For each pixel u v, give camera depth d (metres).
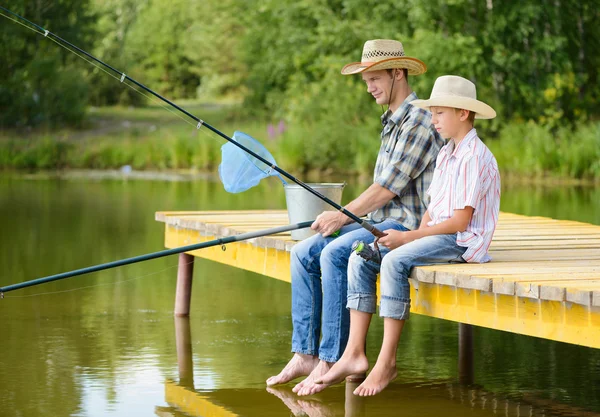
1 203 15.93
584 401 5.48
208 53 44.62
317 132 23.34
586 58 27.14
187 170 24.50
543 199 16.48
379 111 24.02
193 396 5.55
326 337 5.46
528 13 25.22
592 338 4.45
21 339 7.00
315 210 5.98
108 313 8.00
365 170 22.61
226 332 7.30
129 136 26.56
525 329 4.75
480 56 25.06
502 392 5.69
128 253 10.81
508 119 24.97
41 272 9.62
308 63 30.23
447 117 5.25
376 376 5.18
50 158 24.42
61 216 14.18
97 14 32.22
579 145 21.48
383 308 5.16
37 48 29.42
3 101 27.12
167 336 7.15
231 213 8.20
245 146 5.91
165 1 47.03
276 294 8.95
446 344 7.01
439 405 5.39
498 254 5.85
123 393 5.62
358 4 27.83
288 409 5.30
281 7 31.56
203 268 10.57
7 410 5.27
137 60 44.84
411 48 25.42
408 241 5.25
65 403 5.41
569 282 4.68
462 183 5.21
